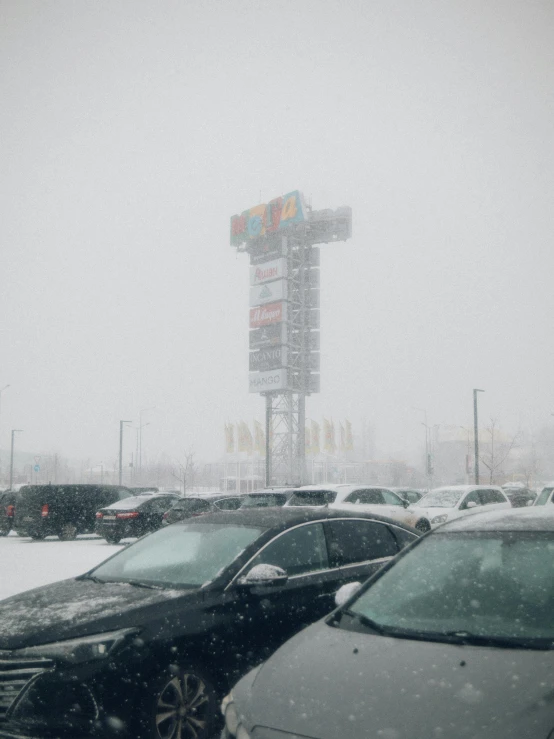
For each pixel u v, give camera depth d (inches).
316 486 779.4
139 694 185.2
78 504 1001.5
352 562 242.8
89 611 198.8
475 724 110.7
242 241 2640.3
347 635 150.3
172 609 199.0
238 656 202.8
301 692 130.0
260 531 232.1
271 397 2490.2
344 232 2532.0
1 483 3356.3
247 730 126.6
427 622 150.1
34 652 183.5
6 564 661.9
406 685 124.3
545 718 108.7
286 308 2456.9
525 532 170.6
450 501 821.2
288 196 2522.1
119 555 255.8
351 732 116.1
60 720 178.2
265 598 214.4
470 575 162.4
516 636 136.3
